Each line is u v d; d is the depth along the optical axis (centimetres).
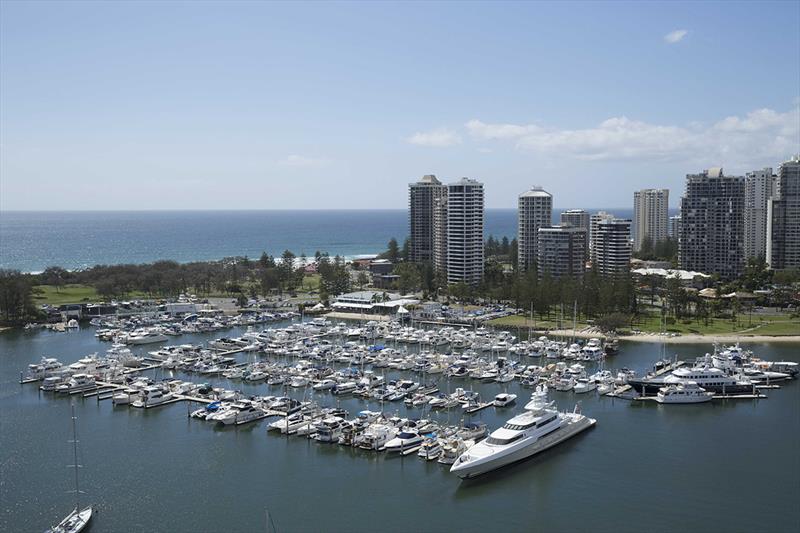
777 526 13538
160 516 14025
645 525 13600
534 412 17900
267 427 19062
